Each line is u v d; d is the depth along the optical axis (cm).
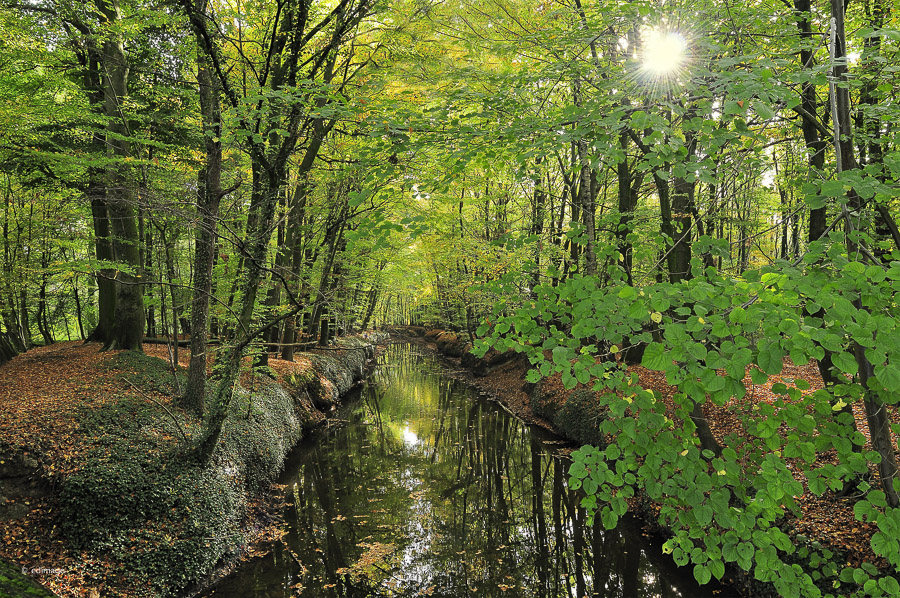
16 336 1549
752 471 253
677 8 477
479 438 1369
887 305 195
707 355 185
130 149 938
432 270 1977
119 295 1143
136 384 923
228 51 841
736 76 254
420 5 778
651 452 238
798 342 170
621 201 979
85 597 544
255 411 1017
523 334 283
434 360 3091
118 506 633
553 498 973
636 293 211
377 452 1245
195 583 629
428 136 364
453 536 809
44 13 855
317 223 1179
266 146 685
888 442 217
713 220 791
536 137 355
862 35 245
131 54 1038
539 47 609
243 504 793
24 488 619
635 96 358
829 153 506
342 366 2048
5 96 781
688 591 642
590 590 657
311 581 666
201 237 826
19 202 1274
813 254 220
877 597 190
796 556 549
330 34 792
